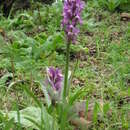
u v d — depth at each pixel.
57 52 0.84
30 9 1.15
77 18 0.47
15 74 0.74
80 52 0.82
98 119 0.57
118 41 0.90
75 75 0.74
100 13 1.08
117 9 1.12
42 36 0.94
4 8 1.16
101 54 0.84
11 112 0.53
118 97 0.64
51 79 0.47
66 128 0.55
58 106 0.52
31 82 0.67
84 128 0.55
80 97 0.63
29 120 0.50
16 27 1.04
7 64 0.78
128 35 0.91
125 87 0.67
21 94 0.66
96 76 0.74
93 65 0.80
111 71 0.76
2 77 0.71
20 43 0.86
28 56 0.79
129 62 0.77
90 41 0.92
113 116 0.57
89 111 0.57
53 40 0.86
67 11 0.47
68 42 0.49
